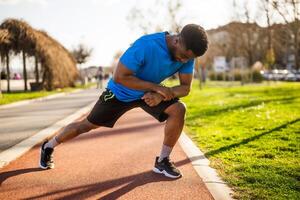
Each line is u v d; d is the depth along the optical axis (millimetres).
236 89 29766
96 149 6348
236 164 5152
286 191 3963
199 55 3818
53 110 14289
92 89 34938
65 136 4734
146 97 4059
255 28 36812
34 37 28562
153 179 4531
